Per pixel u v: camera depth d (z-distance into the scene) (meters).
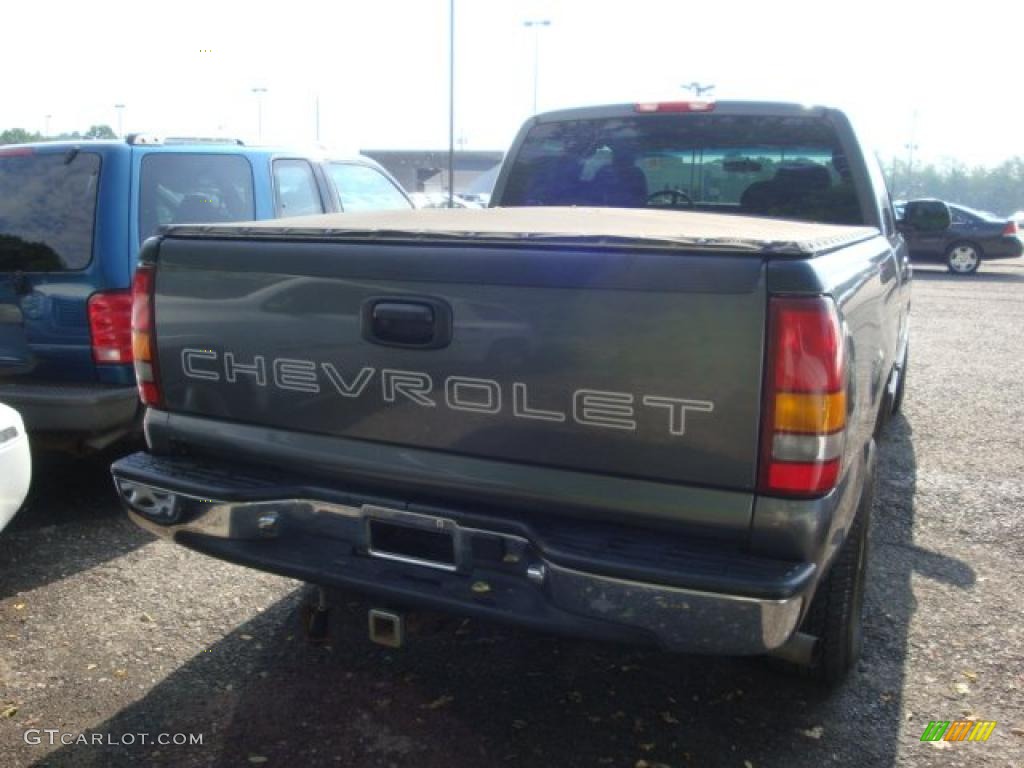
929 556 4.24
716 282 2.12
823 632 2.92
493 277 2.34
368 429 2.58
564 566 2.26
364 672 3.20
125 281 4.54
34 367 4.64
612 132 4.71
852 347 2.30
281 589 3.84
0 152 4.78
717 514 2.20
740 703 3.03
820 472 2.13
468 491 2.47
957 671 3.23
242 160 5.57
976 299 15.04
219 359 2.79
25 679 3.13
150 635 3.44
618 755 2.75
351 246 2.53
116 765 2.69
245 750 2.76
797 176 4.46
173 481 2.77
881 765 2.71
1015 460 5.77
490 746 2.79
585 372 2.27
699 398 2.17
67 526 4.50
